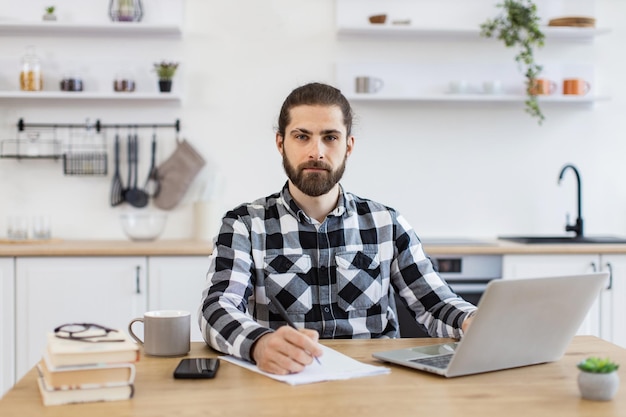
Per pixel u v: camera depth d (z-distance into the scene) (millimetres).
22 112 3863
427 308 1928
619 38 4102
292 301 1915
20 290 3332
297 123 1856
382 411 1215
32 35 3838
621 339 3551
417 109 4000
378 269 1985
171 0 3832
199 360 1495
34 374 1439
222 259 1869
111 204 3887
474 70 4004
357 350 1651
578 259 3520
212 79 3906
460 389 1349
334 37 3941
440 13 3977
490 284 1349
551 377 1446
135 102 3887
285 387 1352
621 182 4086
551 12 4016
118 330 1417
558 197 4086
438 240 3852
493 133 4039
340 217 1979
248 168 3928
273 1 3910
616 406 1258
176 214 3926
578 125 4082
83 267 3354
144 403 1251
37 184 3879
